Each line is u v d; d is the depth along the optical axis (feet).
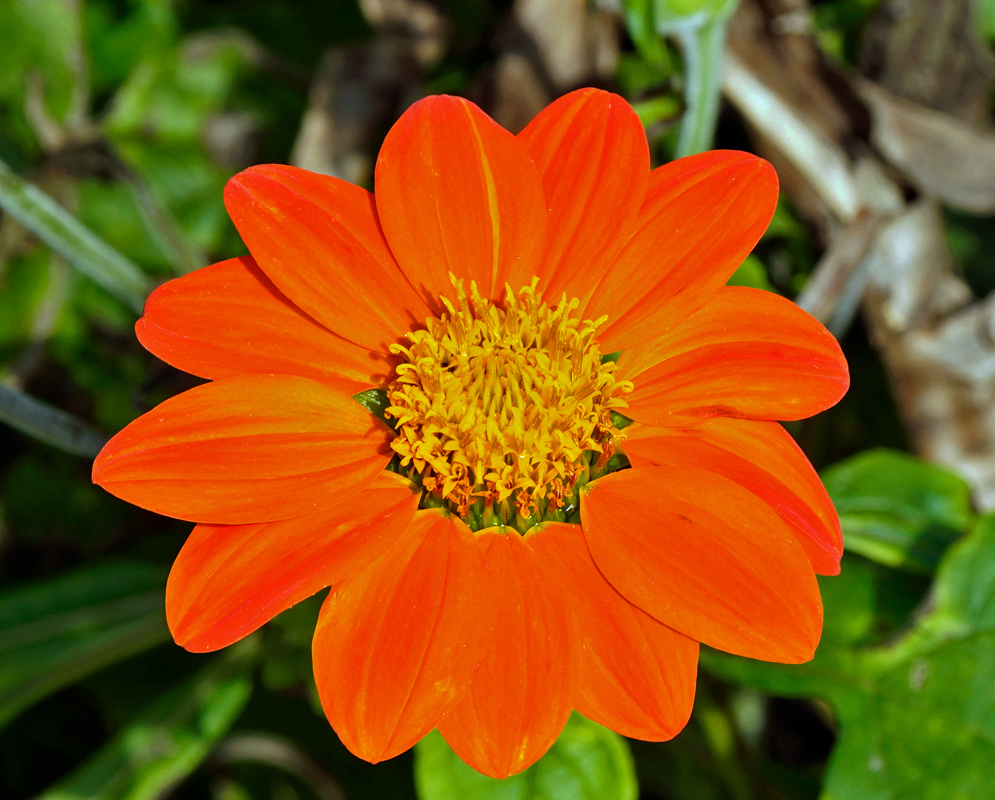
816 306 1.09
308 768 1.14
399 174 0.93
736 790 1.06
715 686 1.07
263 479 0.89
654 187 0.95
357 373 0.93
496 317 0.94
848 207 1.12
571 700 0.88
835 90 1.13
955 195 1.14
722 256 0.93
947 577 1.00
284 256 0.92
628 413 0.93
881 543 1.04
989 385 1.11
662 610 0.89
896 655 1.00
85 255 1.07
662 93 1.08
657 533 0.90
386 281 0.94
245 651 1.06
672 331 0.94
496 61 1.14
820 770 1.13
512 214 0.94
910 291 1.12
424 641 0.88
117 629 1.07
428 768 0.97
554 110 0.95
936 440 1.12
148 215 1.11
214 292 0.92
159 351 0.91
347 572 0.88
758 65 1.12
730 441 0.92
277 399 0.91
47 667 1.05
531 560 0.91
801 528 0.90
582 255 0.95
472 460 0.93
